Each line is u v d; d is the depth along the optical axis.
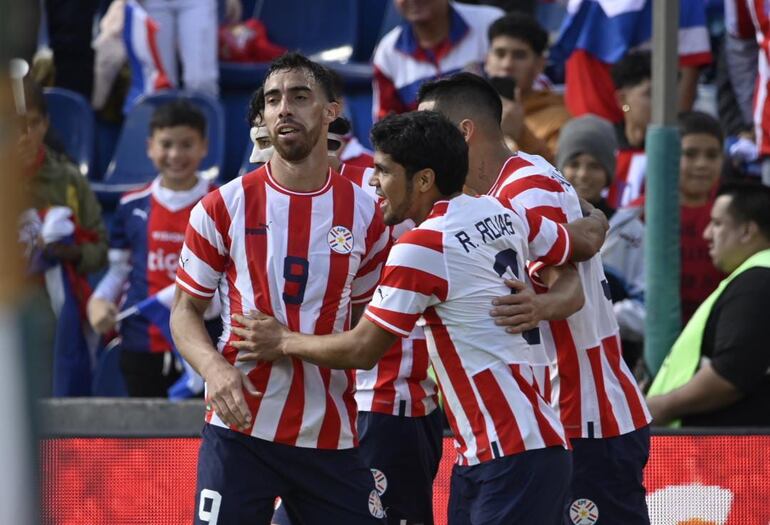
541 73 26.62
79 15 30.81
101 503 16.17
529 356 12.22
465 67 23.97
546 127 23.92
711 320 17.17
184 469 16.22
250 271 12.56
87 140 29.98
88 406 18.36
